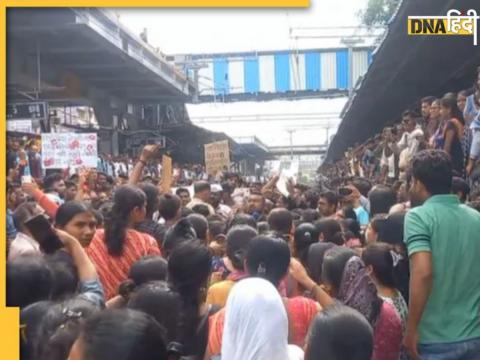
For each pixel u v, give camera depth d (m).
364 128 26.50
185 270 3.29
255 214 8.88
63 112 18.66
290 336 3.61
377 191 6.95
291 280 4.36
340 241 5.74
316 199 10.36
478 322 3.80
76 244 3.68
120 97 22.31
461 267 3.80
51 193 8.54
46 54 15.38
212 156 15.41
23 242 3.97
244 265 4.03
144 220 5.59
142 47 16.86
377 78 15.38
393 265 4.12
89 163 10.30
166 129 25.20
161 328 2.10
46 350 2.45
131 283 3.66
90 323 2.02
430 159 3.92
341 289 3.82
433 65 13.32
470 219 3.87
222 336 2.96
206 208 7.21
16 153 10.84
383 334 3.71
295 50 30.55
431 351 3.78
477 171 7.42
